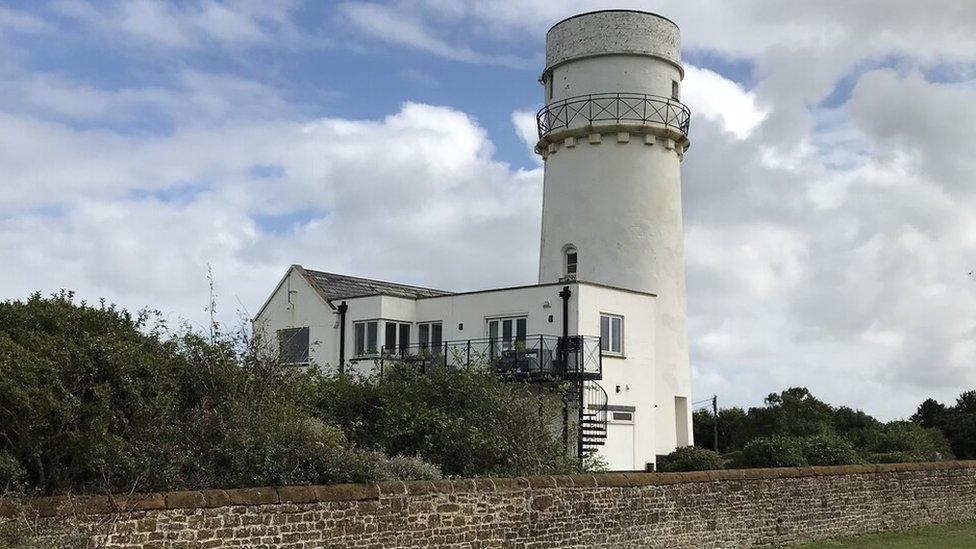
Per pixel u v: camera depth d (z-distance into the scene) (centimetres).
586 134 3369
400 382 2178
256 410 1602
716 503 1930
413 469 1652
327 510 1349
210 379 1596
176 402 1498
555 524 1633
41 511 1120
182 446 1438
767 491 2050
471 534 1515
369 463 1598
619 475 1769
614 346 3003
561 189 3422
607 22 3391
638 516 1769
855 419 5584
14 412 1169
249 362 1720
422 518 1455
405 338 3247
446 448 1956
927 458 3566
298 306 3500
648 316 3131
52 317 1334
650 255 3312
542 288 2934
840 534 2219
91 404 1243
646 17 3406
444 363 2697
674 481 1850
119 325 1438
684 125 3462
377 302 3222
